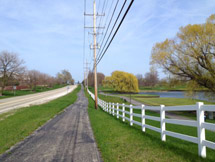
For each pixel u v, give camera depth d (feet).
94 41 70.90
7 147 19.36
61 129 29.07
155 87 380.99
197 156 13.52
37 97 141.59
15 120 37.73
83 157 16.02
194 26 61.36
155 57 72.08
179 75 70.59
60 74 564.71
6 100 112.88
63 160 15.40
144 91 287.28
